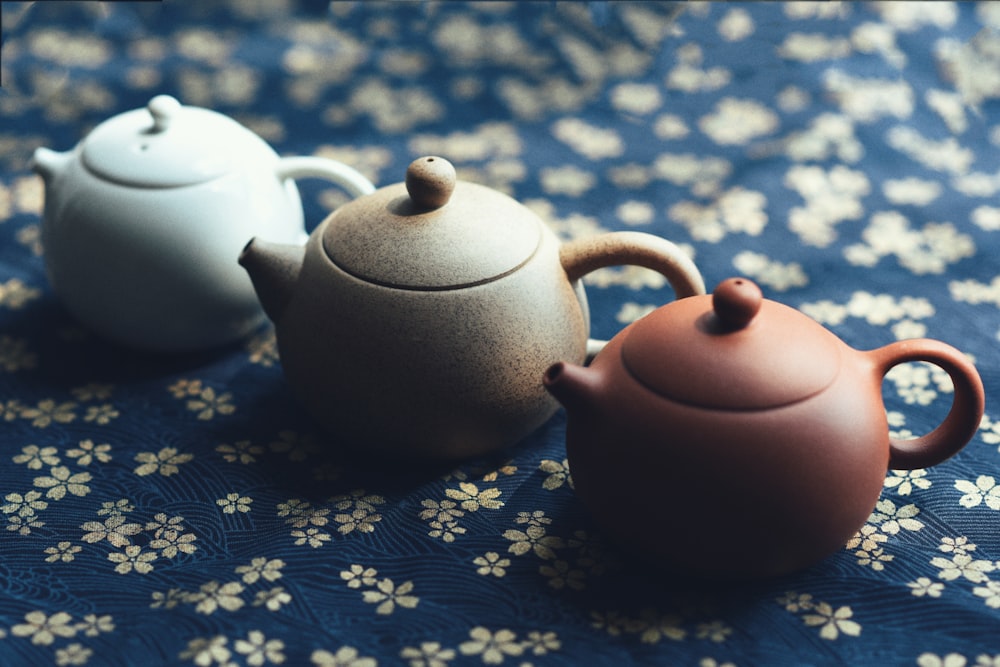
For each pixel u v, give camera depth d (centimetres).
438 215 80
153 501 86
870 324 107
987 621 73
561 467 89
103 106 150
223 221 92
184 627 73
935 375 99
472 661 70
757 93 152
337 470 89
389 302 77
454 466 89
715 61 159
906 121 145
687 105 151
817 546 71
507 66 161
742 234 123
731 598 75
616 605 75
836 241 121
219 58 160
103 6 162
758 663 70
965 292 112
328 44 164
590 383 71
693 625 73
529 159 140
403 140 144
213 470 89
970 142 141
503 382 80
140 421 95
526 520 83
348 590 77
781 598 75
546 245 83
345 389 81
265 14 166
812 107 148
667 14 164
